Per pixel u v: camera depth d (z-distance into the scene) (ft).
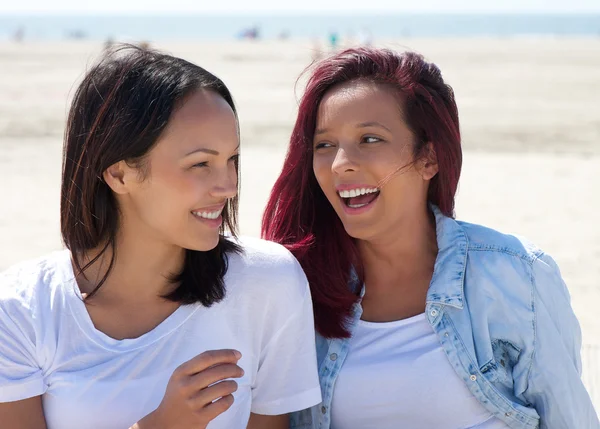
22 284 8.06
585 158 46.44
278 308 8.66
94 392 7.82
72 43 161.89
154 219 7.85
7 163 44.60
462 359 8.91
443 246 9.36
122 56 7.84
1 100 65.05
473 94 71.15
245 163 43.70
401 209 9.21
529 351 9.02
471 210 35.17
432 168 9.37
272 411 8.87
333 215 9.66
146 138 7.57
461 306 9.01
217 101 7.81
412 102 9.07
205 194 7.77
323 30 510.17
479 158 46.21
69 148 8.00
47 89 71.87
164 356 8.08
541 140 51.37
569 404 8.98
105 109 7.67
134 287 8.17
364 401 9.11
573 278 26.25
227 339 8.41
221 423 8.32
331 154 9.25
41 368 7.88
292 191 9.74
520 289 9.06
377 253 9.48
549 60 109.70
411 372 8.98
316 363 9.00
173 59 7.90
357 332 9.32
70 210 8.06
